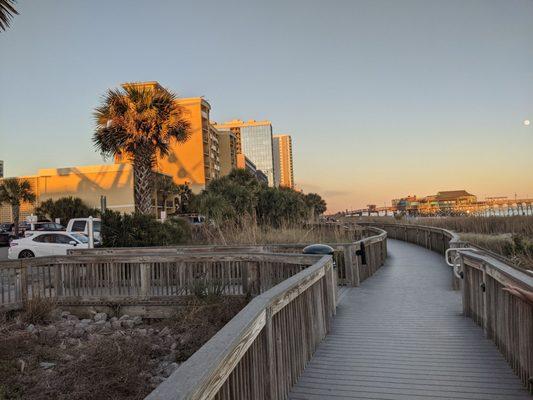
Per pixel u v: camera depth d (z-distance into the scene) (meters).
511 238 15.84
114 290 10.54
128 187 52.84
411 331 6.38
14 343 7.58
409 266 14.34
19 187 38.97
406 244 24.33
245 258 9.59
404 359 5.16
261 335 3.44
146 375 6.28
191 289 9.95
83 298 10.48
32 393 5.61
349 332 6.45
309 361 5.18
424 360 5.09
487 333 5.84
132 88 21.20
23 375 6.23
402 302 8.57
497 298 5.45
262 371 3.42
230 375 2.57
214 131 103.06
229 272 9.87
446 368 4.80
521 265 11.02
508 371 4.66
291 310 4.60
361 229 19.70
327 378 4.63
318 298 6.02
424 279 11.47
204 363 2.06
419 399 4.03
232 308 9.20
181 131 22.20
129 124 20.80
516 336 4.55
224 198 22.50
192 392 1.71
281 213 24.89
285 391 4.15
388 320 7.13
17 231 38.62
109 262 10.55
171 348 7.75
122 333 8.73
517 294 3.53
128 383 5.80
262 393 3.39
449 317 7.17
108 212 16.56
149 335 8.64
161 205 63.41
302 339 4.95
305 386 4.42
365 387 4.35
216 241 16.69
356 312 7.82
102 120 21.30
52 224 33.44
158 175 61.16
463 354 5.26
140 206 21.64
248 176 34.28
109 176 53.38
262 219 23.47
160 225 17.42
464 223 25.27
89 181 53.78
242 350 2.71
